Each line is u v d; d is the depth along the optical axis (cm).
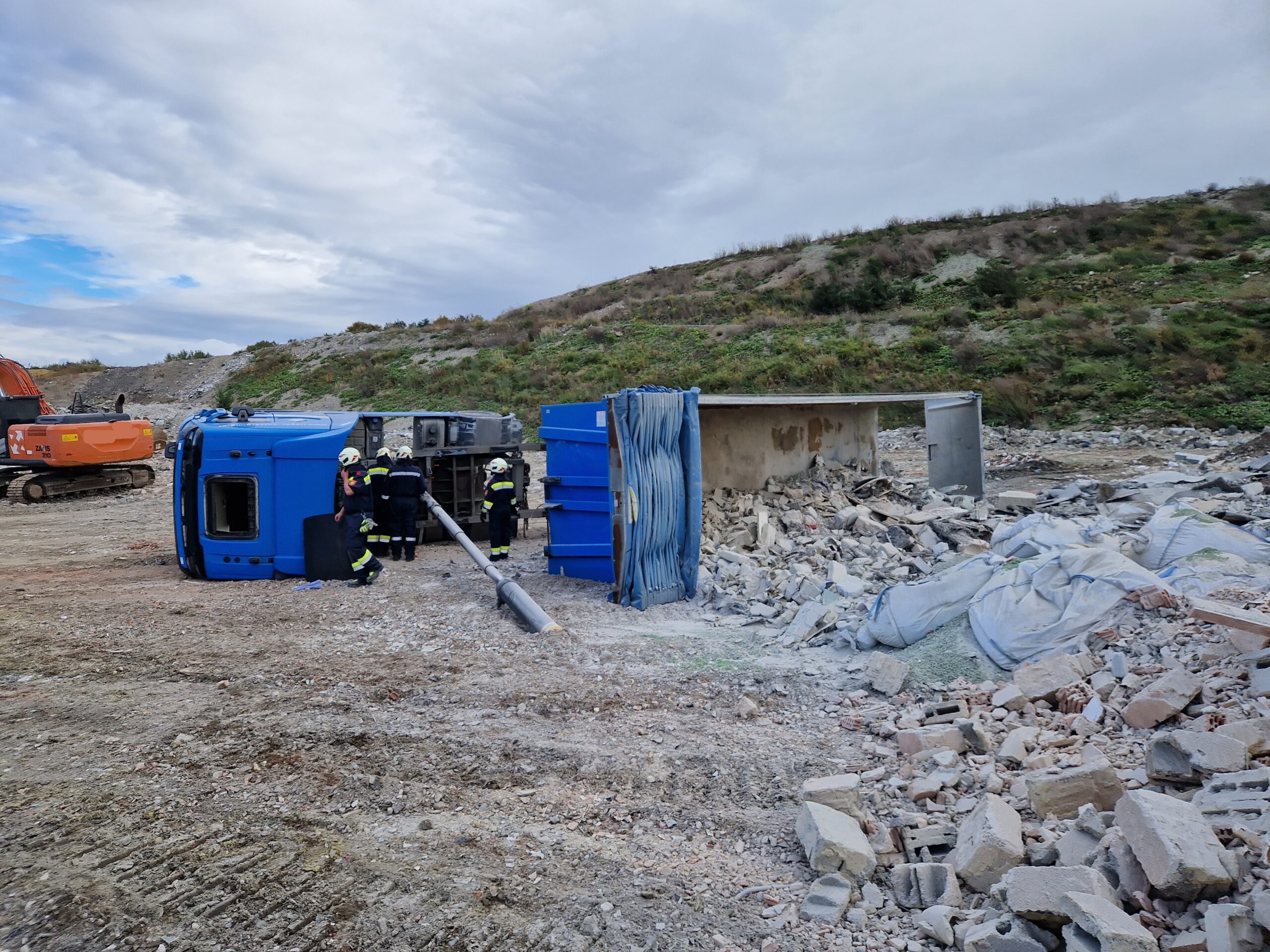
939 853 366
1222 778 335
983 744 449
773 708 562
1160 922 278
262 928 332
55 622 839
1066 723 464
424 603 881
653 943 316
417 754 502
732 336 3672
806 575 838
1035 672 514
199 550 1041
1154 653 499
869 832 384
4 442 2044
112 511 1767
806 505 1148
